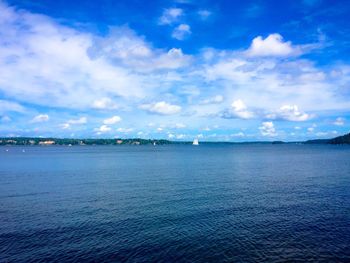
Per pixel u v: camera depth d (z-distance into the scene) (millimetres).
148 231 32656
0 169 96875
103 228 33625
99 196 50656
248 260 25859
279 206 43219
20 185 62688
